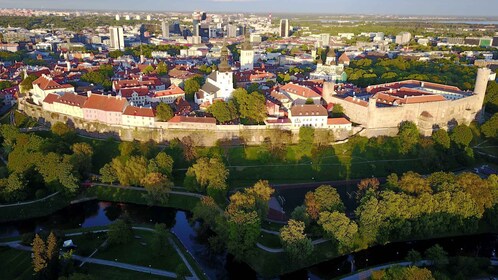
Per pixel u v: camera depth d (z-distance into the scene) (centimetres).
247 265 18788
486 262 18275
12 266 17788
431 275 15275
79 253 18788
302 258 18075
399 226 19512
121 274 17700
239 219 18525
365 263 18975
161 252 19200
